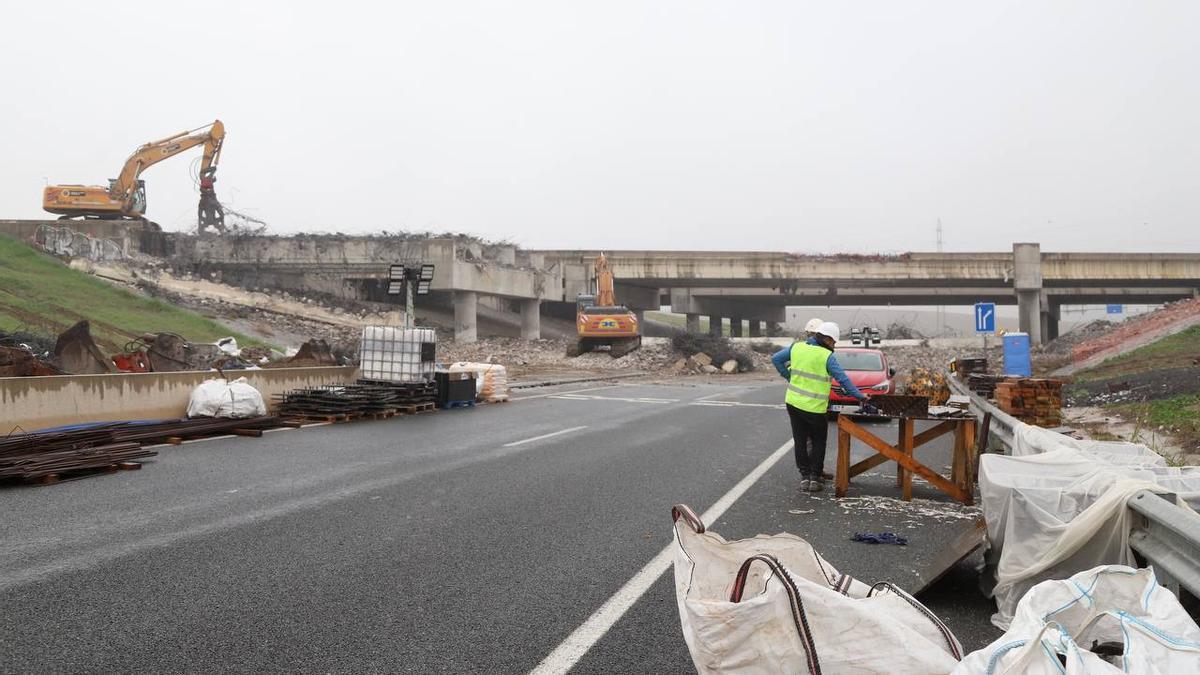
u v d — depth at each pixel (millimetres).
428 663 4020
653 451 11727
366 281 55594
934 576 5141
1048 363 38969
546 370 38688
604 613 4781
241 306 45188
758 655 2904
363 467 9930
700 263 63594
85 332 13945
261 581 5285
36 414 11141
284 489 8453
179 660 3986
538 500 8055
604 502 8000
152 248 50438
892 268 62844
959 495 8273
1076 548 4215
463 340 50906
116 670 3852
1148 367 23391
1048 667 2477
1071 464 5203
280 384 15883
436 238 50781
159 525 6781
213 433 12680
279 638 4301
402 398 17031
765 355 56531
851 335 41562
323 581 5309
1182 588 3607
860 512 7848
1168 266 61812
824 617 2900
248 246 50344
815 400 8766
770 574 3020
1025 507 4609
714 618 2949
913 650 2807
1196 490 4609
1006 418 8328
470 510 7551
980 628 4699
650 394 24531
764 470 10281
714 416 17344
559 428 14555
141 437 11516
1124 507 4035
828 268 63219
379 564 5723
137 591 5031
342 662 4008
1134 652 2527
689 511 3547
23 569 5449
